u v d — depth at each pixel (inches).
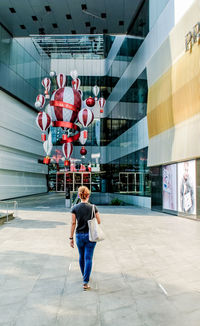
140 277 187.2
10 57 1018.1
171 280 181.5
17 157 1141.7
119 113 1071.0
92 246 166.9
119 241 305.6
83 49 1334.9
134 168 860.6
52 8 837.2
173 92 549.3
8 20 915.4
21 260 228.8
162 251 260.1
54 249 268.2
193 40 469.1
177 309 137.6
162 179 620.7
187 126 497.0
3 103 999.0
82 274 176.1
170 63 565.3
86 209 169.5
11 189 1071.6
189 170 504.1
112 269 204.8
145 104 760.3
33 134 1302.9
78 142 1428.4
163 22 627.2
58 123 645.9
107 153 1357.0
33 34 1032.8
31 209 664.4
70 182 1437.0
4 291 161.6
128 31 952.9
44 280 180.9
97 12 853.2
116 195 1103.6
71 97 637.3
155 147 647.1
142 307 139.9
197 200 474.3
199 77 451.8
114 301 147.3
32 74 1248.2
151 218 509.7
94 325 120.9
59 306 140.9
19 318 127.6
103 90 1405.0
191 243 295.3
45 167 1454.2
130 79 916.0
